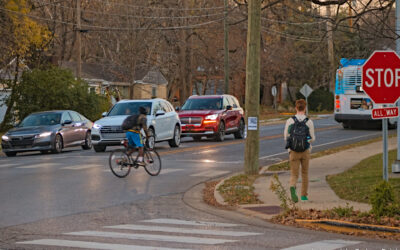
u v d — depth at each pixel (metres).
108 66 85.00
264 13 86.06
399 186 18.16
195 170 26.11
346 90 50.41
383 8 21.92
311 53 99.62
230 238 12.84
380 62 14.71
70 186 21.39
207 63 89.19
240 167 27.08
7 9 52.75
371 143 36.28
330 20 24.17
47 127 36.06
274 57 92.75
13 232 13.57
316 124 60.94
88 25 85.12
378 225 13.67
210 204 17.95
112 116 35.56
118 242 12.38
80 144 38.56
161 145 39.44
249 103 23.95
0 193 19.78
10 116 54.88
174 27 76.31
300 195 18.52
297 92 104.62
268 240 12.62
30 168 27.06
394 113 14.88
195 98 43.50
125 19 76.19
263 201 17.92
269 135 46.81
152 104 35.91
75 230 13.80
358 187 18.83
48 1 80.31
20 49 54.59
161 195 19.59
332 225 14.16
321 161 27.55
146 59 80.81
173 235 13.18
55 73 54.34
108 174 24.77
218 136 40.94
